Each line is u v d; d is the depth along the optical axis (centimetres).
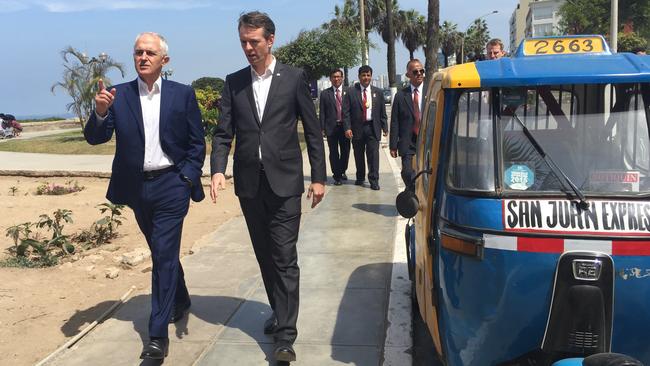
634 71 287
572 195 280
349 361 397
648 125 287
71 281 579
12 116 3294
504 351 283
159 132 403
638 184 281
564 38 343
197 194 427
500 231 278
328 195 1003
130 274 602
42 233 805
